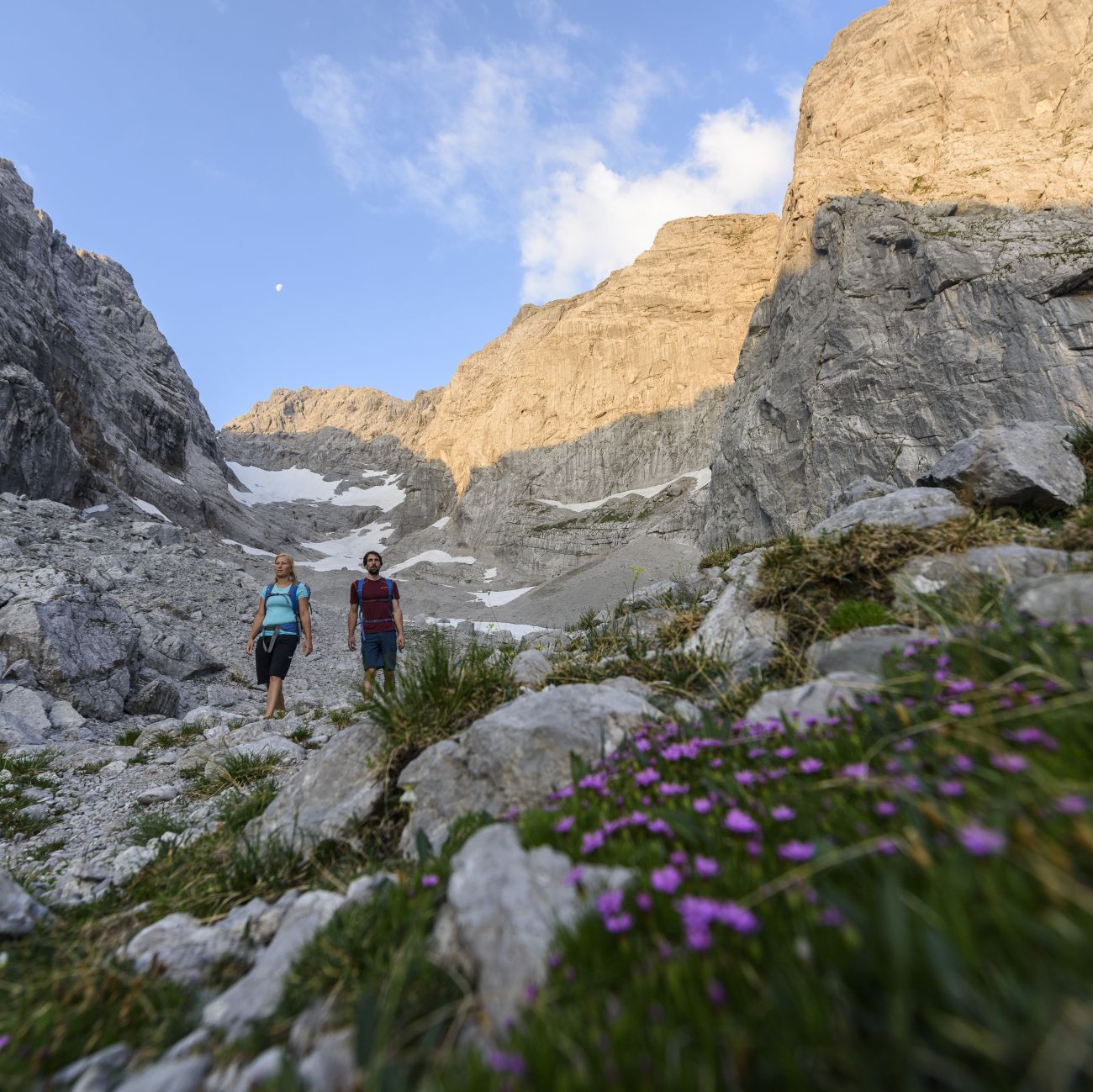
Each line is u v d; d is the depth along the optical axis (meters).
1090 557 3.89
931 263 51.84
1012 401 45.94
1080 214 48.97
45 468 56.69
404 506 156.88
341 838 3.80
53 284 84.38
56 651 12.84
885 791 1.73
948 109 61.66
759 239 119.06
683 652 4.78
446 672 4.71
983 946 1.10
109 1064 1.96
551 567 102.81
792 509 58.00
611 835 2.04
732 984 1.23
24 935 3.21
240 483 166.00
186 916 3.14
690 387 111.50
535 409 122.50
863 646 3.45
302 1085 1.43
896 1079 0.98
